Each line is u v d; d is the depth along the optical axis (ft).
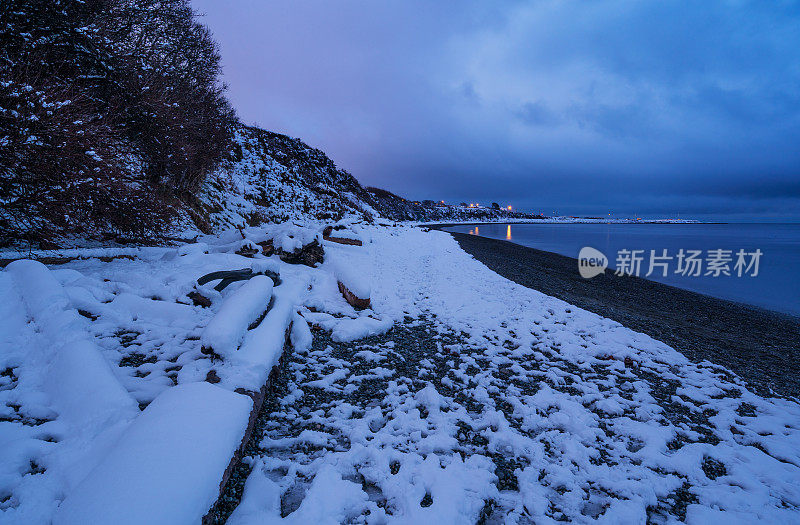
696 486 10.57
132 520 5.36
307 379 15.02
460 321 25.81
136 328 15.58
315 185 118.42
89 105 26.03
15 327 12.27
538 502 9.18
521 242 137.18
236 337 12.53
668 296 49.60
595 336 24.29
